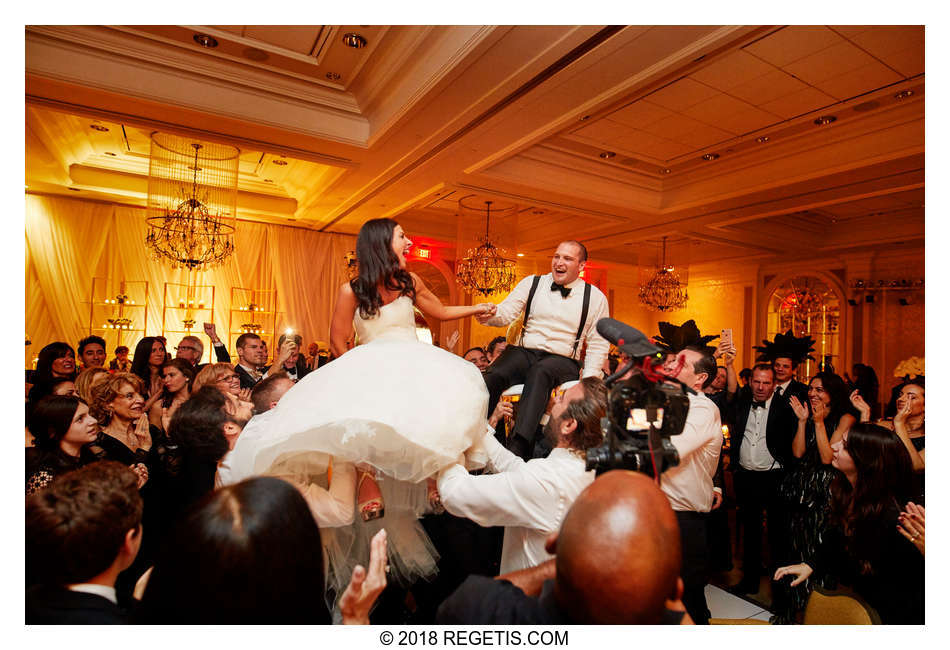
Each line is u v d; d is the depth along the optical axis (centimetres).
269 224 991
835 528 243
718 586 414
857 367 798
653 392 130
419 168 627
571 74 419
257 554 97
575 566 88
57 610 118
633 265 1256
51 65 433
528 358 269
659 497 93
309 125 545
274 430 158
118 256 888
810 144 598
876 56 444
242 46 471
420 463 156
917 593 207
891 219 904
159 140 657
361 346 188
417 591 226
